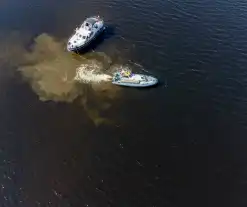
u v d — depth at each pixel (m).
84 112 64.12
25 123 62.16
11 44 77.88
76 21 84.56
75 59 74.81
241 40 79.25
